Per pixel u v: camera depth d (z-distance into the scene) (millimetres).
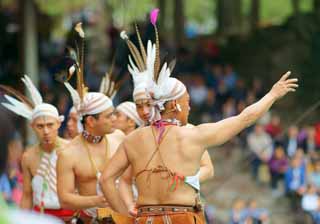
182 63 60719
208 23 108625
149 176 13883
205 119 56125
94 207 16844
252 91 58656
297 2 68750
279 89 14141
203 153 14102
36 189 18422
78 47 17125
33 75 52781
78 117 17938
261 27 68125
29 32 53031
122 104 18828
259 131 49188
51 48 61375
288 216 46688
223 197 49188
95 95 17031
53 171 18344
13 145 8906
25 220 7773
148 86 14195
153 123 14148
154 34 15016
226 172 51688
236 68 64438
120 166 14234
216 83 57969
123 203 14750
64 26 77938
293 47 64188
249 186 50031
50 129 18125
